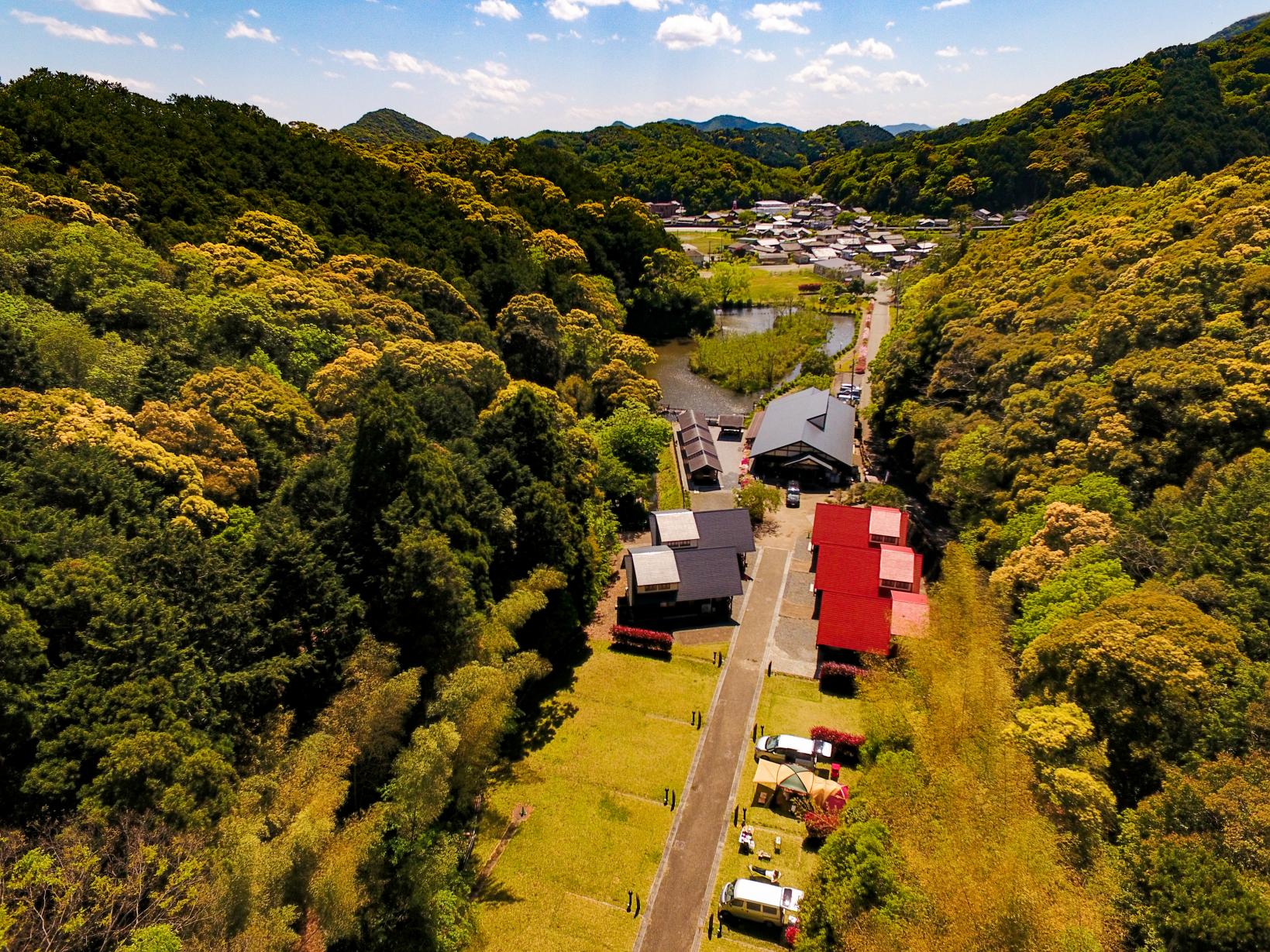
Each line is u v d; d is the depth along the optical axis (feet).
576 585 132.46
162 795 63.41
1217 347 121.49
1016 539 117.19
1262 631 77.41
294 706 89.51
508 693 92.94
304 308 188.24
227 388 132.05
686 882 88.94
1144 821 63.72
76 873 54.85
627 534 179.42
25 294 143.54
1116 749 74.90
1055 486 120.06
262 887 59.47
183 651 76.54
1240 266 140.46
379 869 76.07
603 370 251.80
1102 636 77.41
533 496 124.36
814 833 92.99
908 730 84.33
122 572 80.94
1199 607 83.97
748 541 161.38
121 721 67.00
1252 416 109.19
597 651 135.13
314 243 245.04
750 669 130.72
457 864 84.94
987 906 56.44
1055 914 55.88
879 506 166.20
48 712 65.31
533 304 264.31
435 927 74.54
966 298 226.17
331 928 65.26
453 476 110.83
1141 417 122.83
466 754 86.17
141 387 126.93
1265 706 66.90
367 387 158.61
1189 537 93.09
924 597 134.92
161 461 104.78
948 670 88.53
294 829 63.67
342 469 111.34
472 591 104.27
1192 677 70.38
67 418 101.81
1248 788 58.70
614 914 84.69
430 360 181.27
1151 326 136.98
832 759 108.88
